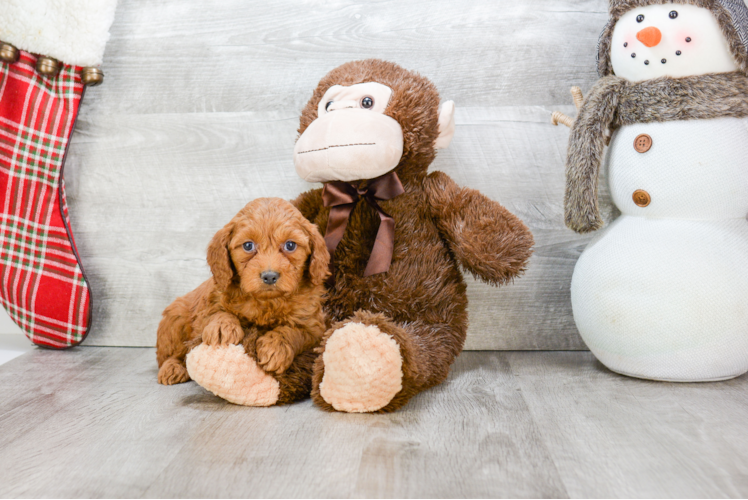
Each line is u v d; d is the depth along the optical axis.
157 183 1.66
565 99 1.58
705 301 1.21
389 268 1.29
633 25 1.30
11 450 0.98
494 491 0.84
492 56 1.58
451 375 1.39
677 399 1.20
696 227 1.27
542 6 1.57
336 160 1.22
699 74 1.26
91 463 0.93
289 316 1.19
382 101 1.29
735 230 1.28
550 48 1.58
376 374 1.06
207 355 1.12
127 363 1.51
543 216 1.60
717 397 1.21
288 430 1.05
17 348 1.66
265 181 1.64
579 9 1.57
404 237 1.32
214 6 1.61
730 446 0.98
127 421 1.10
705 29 1.23
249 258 1.13
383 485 0.86
